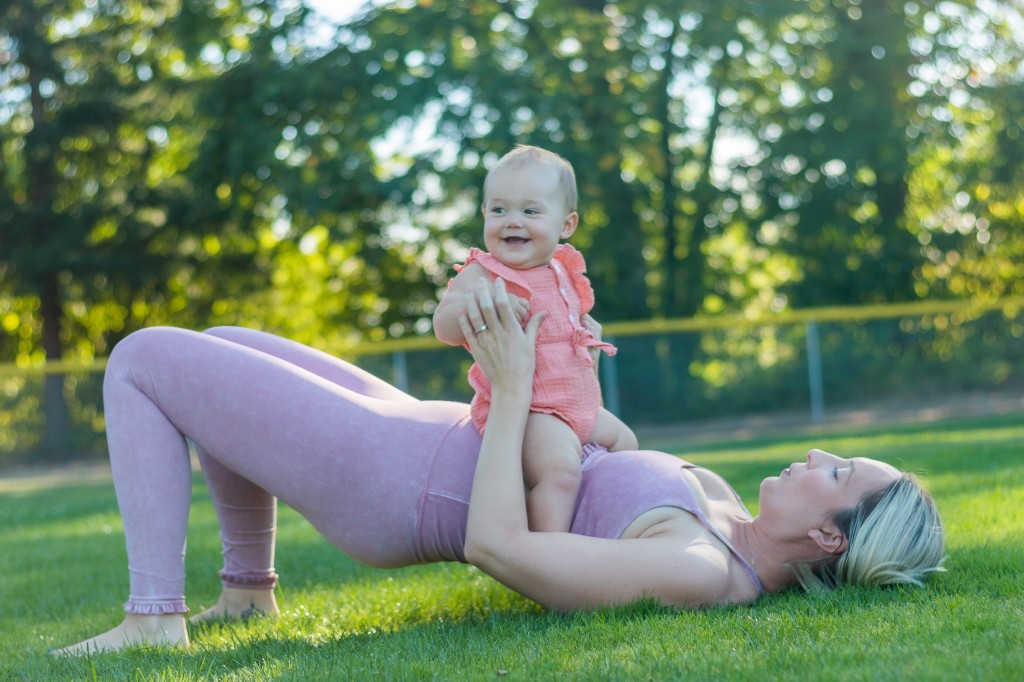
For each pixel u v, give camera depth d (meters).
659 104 20.70
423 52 18.41
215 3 20.48
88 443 14.95
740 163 20.95
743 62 20.75
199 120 19.94
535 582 2.87
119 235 21.28
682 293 21.56
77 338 23.08
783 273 24.06
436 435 3.05
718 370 16.28
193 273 22.05
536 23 19.78
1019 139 21.58
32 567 5.55
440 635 2.96
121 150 21.58
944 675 2.16
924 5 20.77
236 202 20.67
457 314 2.96
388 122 17.92
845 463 3.16
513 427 2.89
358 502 3.01
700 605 2.95
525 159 3.04
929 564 3.13
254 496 3.55
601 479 3.06
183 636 3.05
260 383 3.02
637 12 19.58
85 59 21.25
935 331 16.64
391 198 18.25
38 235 20.97
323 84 18.45
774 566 3.13
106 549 6.13
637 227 20.67
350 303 23.12
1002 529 4.21
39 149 20.75
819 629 2.65
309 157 18.75
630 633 2.67
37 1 20.94
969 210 22.62
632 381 16.08
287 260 23.95
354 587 4.18
